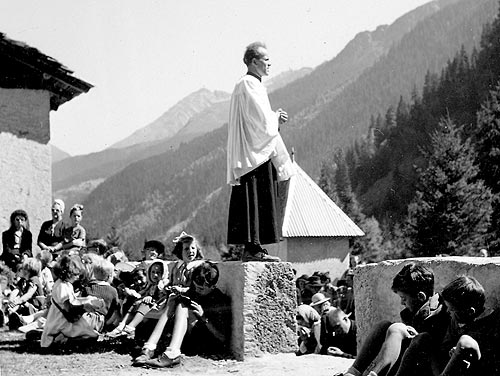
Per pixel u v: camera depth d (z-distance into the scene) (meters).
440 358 4.05
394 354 4.27
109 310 7.99
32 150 16.55
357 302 6.23
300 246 31.66
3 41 15.91
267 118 6.58
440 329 4.27
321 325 6.88
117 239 54.06
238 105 6.69
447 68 154.38
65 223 11.84
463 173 39.91
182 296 6.61
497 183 44.62
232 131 6.70
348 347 6.81
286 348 6.67
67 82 16.97
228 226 6.84
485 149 46.28
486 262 4.48
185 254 7.18
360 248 66.62
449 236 39.00
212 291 6.84
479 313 3.89
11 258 12.03
